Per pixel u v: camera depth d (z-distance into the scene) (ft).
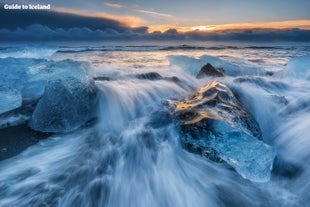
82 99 18.15
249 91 21.18
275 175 11.88
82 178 11.74
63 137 15.83
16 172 12.00
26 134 15.90
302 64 29.32
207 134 12.43
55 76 18.95
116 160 13.34
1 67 23.43
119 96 20.94
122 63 48.37
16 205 9.91
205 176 11.94
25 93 21.21
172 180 11.81
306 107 18.95
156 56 70.85
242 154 11.59
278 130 16.57
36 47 42.60
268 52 96.63
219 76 28.40
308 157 12.84
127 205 10.34
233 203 10.32
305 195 10.52
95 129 17.06
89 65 22.00
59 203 10.16
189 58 35.94
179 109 15.30
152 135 15.23
